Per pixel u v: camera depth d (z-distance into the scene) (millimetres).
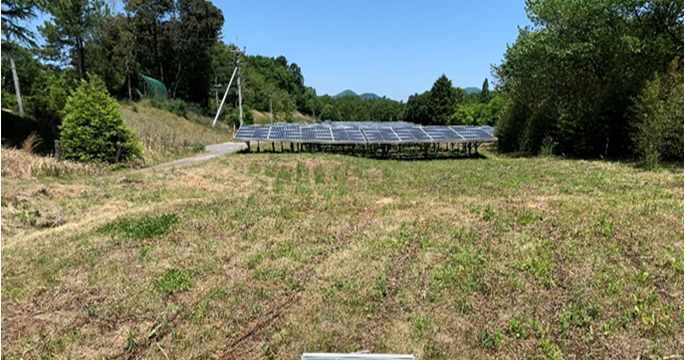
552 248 4500
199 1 38469
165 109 31500
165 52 40344
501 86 25875
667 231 4828
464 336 2986
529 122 18000
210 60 44625
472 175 11180
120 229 5562
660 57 13523
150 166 12469
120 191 8305
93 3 26453
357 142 16375
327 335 3016
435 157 17062
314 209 6891
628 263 4059
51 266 4312
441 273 3963
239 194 8375
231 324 3197
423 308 3363
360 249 4738
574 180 9734
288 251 4766
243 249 4859
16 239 5441
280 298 3613
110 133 11484
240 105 30906
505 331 3037
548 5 17109
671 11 13586
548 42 17359
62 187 7988
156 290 3746
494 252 4469
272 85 71625
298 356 2795
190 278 3996
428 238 5027
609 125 14109
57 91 17547
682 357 2701
